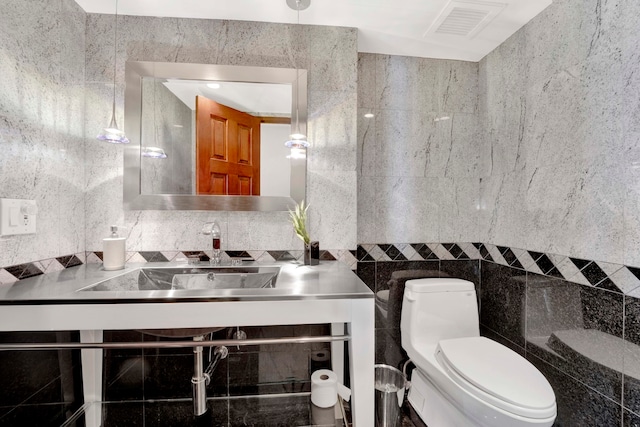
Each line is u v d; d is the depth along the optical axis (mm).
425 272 1675
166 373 1260
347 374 1220
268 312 855
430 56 1669
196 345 827
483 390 1009
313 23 1384
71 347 799
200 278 1193
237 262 1309
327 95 1394
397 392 1391
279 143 1362
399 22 1374
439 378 1205
